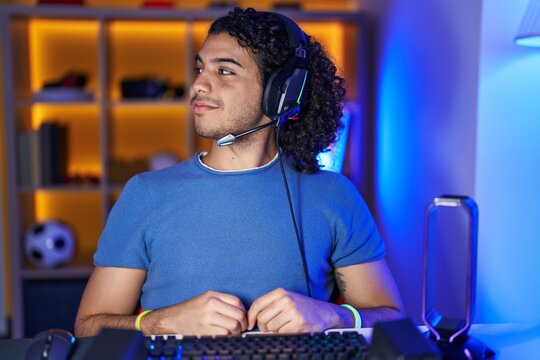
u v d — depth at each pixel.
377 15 3.17
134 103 3.30
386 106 3.01
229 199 1.36
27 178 3.29
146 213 1.35
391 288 1.45
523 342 1.15
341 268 1.45
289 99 1.35
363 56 3.27
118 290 1.35
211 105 1.34
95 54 3.56
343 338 0.99
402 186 2.72
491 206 1.82
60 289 3.23
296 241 1.36
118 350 0.84
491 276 1.82
